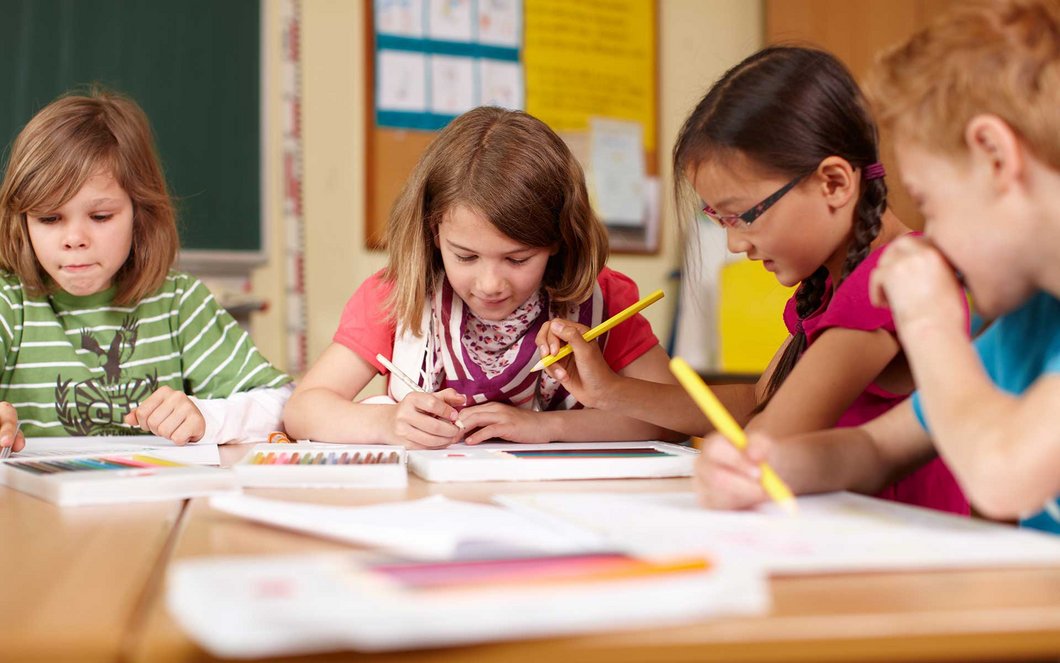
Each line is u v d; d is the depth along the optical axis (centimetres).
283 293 279
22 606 46
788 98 99
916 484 105
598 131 315
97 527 68
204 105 269
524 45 306
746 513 67
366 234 287
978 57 64
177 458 102
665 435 131
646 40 322
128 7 262
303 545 60
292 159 279
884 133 73
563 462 93
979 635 42
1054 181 62
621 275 147
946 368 66
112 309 147
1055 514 77
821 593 47
